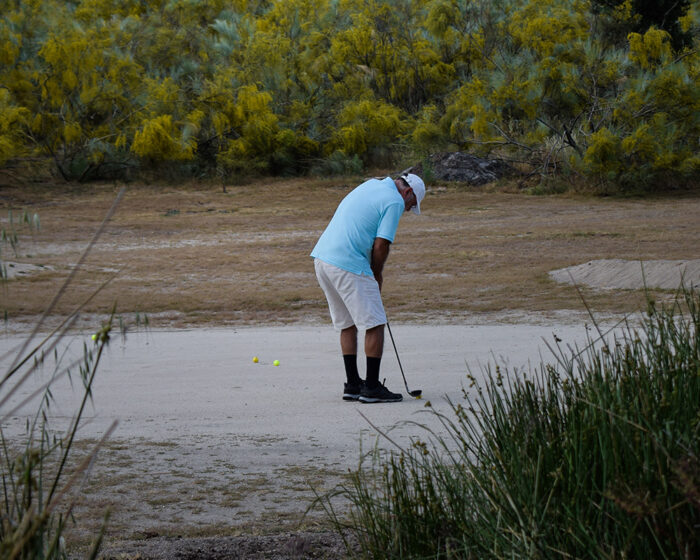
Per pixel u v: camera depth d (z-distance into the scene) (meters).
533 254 17.53
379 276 6.68
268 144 33.94
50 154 32.19
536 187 30.44
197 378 7.59
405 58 37.97
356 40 37.84
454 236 20.70
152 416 6.08
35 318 11.09
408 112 38.44
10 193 28.41
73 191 29.62
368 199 6.65
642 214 24.83
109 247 19.28
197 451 5.04
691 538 2.09
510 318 11.06
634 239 19.25
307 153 34.97
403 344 9.29
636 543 2.19
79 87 32.56
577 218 24.12
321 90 38.16
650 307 3.44
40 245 18.67
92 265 16.39
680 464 2.03
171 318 11.59
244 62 37.69
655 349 3.10
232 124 34.56
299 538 3.37
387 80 38.75
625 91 30.31
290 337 10.17
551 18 32.94
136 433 5.53
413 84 38.47
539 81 31.02
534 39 32.75
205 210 26.62
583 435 2.56
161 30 37.56
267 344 9.62
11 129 31.12
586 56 31.41
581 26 34.91
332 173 34.09
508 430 2.99
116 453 4.98
